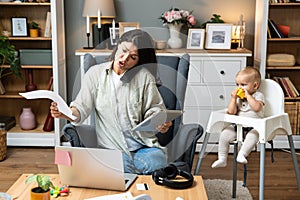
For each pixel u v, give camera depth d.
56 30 4.02
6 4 4.11
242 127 2.79
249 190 3.22
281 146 4.16
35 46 4.38
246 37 4.38
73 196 1.93
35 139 4.20
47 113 4.51
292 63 4.12
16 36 4.19
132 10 4.33
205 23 4.20
